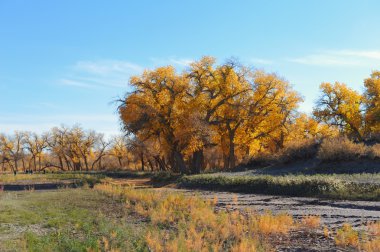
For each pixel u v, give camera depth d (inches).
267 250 386.0
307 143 1545.3
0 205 757.9
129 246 412.2
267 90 2098.9
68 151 4483.3
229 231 458.0
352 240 404.5
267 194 1008.2
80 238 464.4
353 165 1243.8
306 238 440.5
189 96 1971.0
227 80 1971.0
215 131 1941.4
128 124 1902.1
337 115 2534.5
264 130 2172.7
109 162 4694.9
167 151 2010.3
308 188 939.3
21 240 451.2
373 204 722.8
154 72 1927.9
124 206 743.1
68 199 891.4
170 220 559.2
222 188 1180.5
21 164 5708.7
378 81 2413.9
